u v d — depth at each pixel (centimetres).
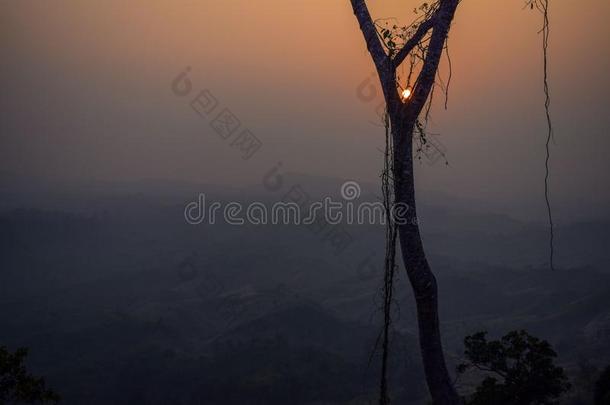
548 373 1741
